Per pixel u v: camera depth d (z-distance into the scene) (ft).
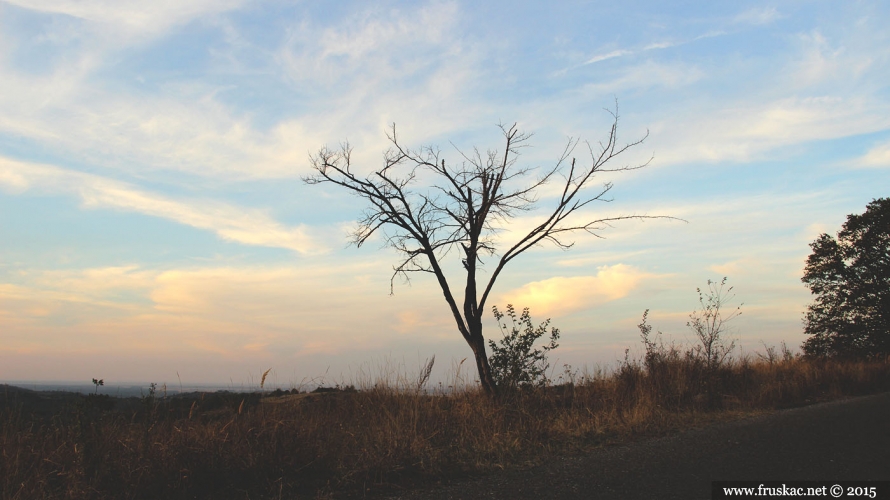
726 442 23.50
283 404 28.43
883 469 17.92
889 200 100.32
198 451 20.43
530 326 39.42
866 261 101.76
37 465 19.30
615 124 41.04
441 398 33.83
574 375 41.55
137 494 18.44
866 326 99.40
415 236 40.96
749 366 51.26
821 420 28.02
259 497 18.67
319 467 21.65
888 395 40.98
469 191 41.11
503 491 17.87
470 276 40.81
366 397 31.24
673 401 38.27
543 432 29.09
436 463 22.53
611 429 29.84
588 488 17.35
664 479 17.90
